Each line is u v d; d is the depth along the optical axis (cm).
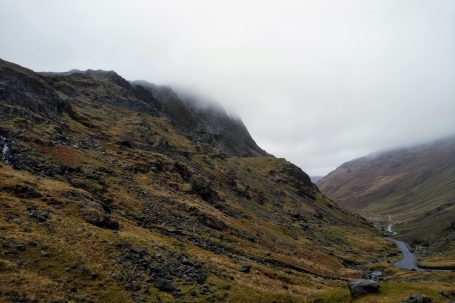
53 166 12631
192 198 17588
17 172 10544
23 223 7381
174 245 10381
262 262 12962
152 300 6462
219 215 17038
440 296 9681
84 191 10944
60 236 7400
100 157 16838
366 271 17075
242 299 7706
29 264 6181
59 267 6406
